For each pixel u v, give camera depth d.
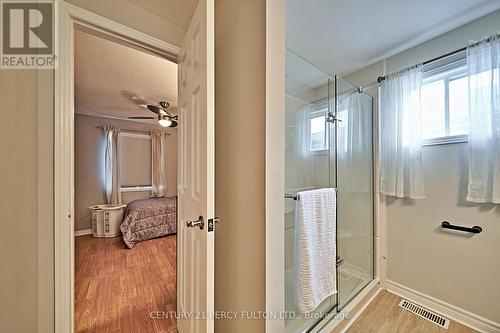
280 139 0.91
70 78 1.15
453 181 1.59
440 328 1.48
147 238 3.35
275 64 0.88
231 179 1.08
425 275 1.73
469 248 1.52
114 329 1.46
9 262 0.86
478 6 1.37
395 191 1.85
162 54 1.51
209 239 0.88
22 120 0.94
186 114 1.29
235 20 1.04
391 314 1.62
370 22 1.53
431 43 1.73
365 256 2.01
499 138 1.34
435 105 1.72
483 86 1.40
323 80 1.75
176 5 1.36
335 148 1.84
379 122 2.03
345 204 1.88
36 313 1.02
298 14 1.44
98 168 4.07
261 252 0.88
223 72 1.14
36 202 1.03
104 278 2.15
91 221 3.82
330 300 1.60
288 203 1.43
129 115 4.16
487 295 1.43
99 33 1.28
